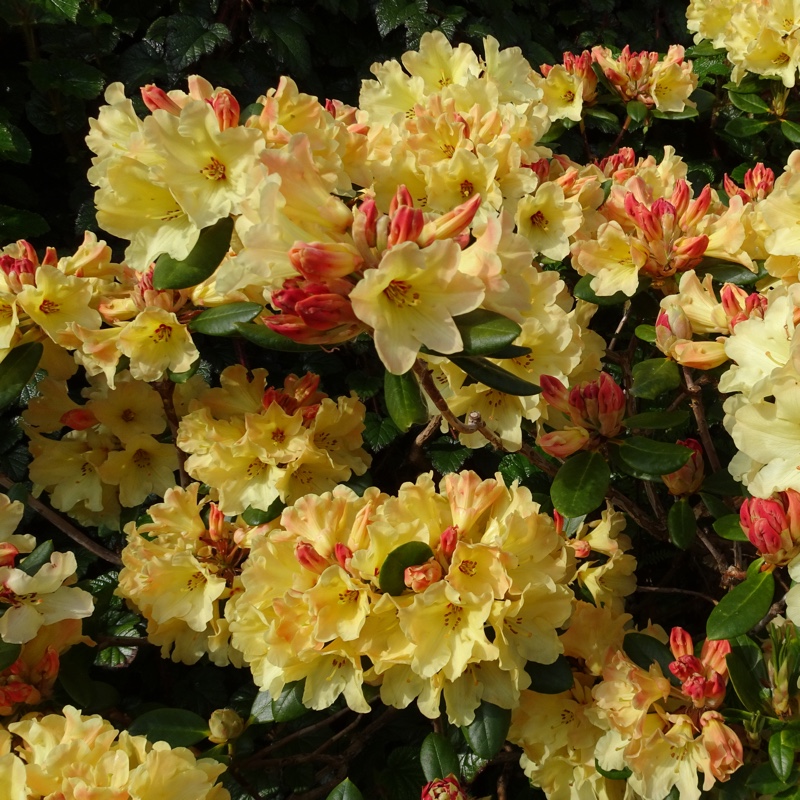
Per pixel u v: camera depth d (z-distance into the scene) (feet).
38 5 4.92
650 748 3.85
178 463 4.46
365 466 4.37
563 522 4.38
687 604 4.83
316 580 3.81
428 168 4.22
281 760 4.25
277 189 3.51
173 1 5.28
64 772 3.70
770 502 3.74
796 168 4.14
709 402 4.63
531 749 4.10
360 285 3.46
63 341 4.03
